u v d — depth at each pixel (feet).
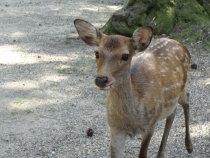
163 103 18.56
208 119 26.25
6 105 28.73
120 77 15.55
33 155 22.06
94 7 65.16
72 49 42.68
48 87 32.22
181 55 20.88
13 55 40.52
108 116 17.24
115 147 17.54
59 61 38.70
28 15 59.72
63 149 22.67
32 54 40.86
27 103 29.14
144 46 16.37
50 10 63.16
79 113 27.58
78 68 36.70
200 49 40.11
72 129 25.14
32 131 24.93
